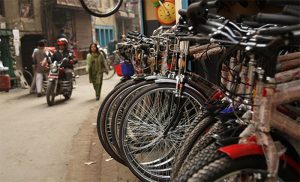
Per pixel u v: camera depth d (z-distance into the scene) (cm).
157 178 371
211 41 203
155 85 354
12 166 504
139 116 372
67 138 634
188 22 249
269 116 195
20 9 1822
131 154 370
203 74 380
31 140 634
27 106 1012
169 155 374
